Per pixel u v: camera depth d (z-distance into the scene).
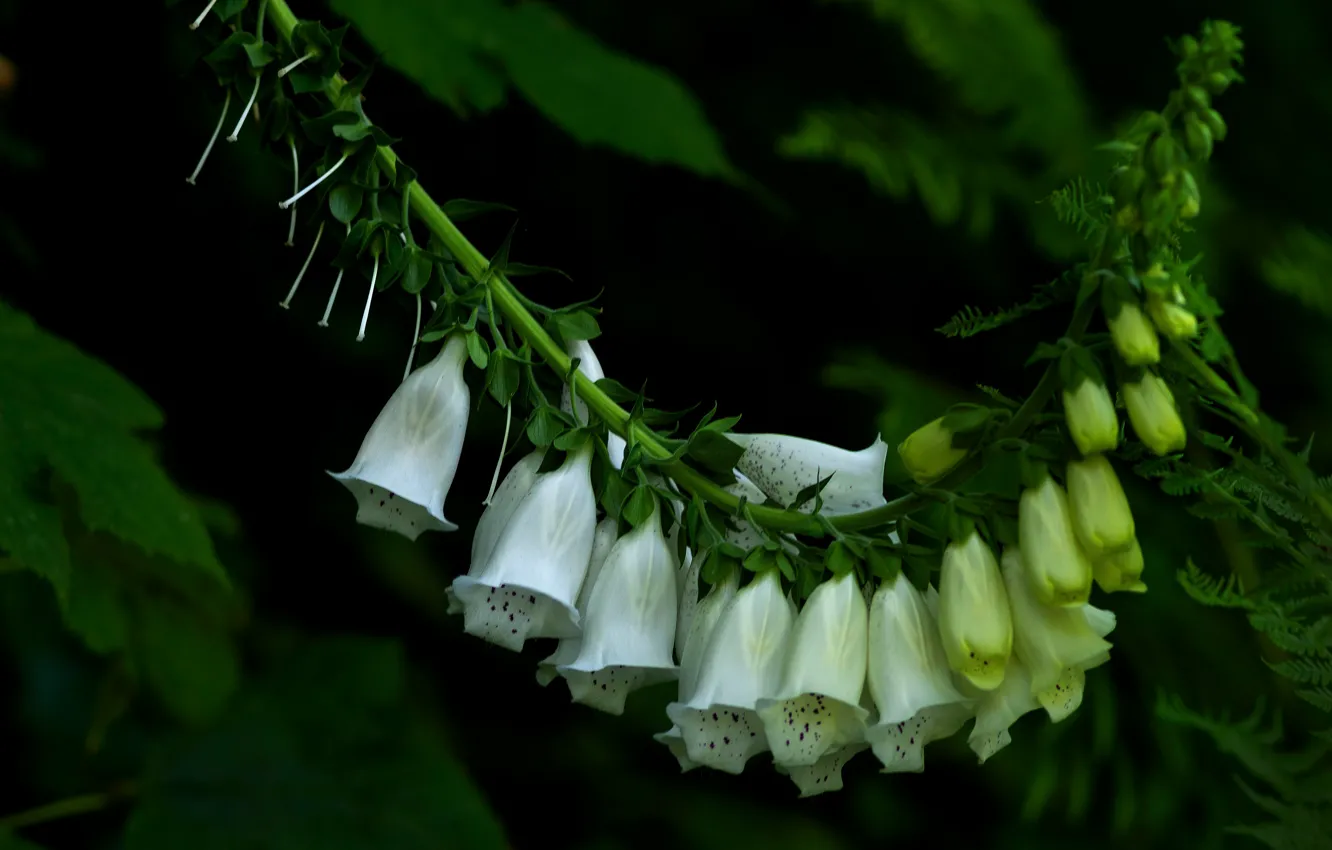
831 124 1.53
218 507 1.43
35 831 1.44
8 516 1.15
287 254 1.51
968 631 1.07
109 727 1.47
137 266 1.49
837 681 1.08
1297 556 1.11
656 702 1.62
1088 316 1.05
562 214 1.60
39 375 1.18
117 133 1.45
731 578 1.10
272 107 1.12
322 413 1.59
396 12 1.27
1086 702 1.46
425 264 1.10
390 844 1.36
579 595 1.12
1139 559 1.06
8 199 1.46
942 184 1.55
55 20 1.43
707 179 1.62
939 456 1.07
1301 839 1.17
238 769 1.37
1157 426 1.05
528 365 1.10
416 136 1.51
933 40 1.60
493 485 1.10
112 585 1.36
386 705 1.39
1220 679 1.46
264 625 1.57
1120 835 1.52
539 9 1.31
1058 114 1.62
